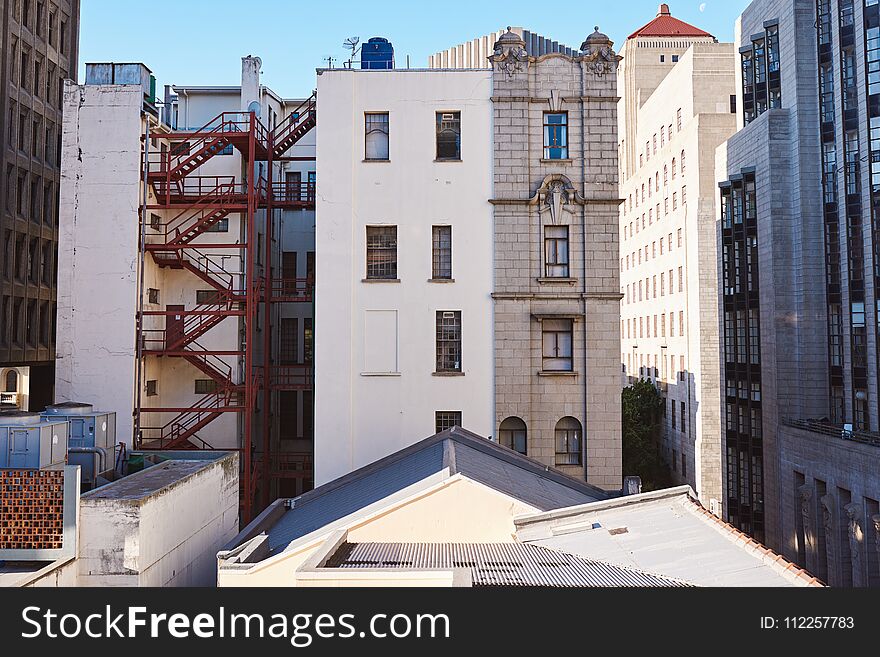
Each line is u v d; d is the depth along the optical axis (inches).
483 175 1304.1
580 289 1288.1
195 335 1363.2
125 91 1352.1
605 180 1293.1
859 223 1421.0
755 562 504.4
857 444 1208.2
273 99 1851.6
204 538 866.1
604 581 475.8
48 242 1956.2
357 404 1288.1
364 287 1299.2
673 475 2514.8
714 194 2281.0
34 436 692.7
